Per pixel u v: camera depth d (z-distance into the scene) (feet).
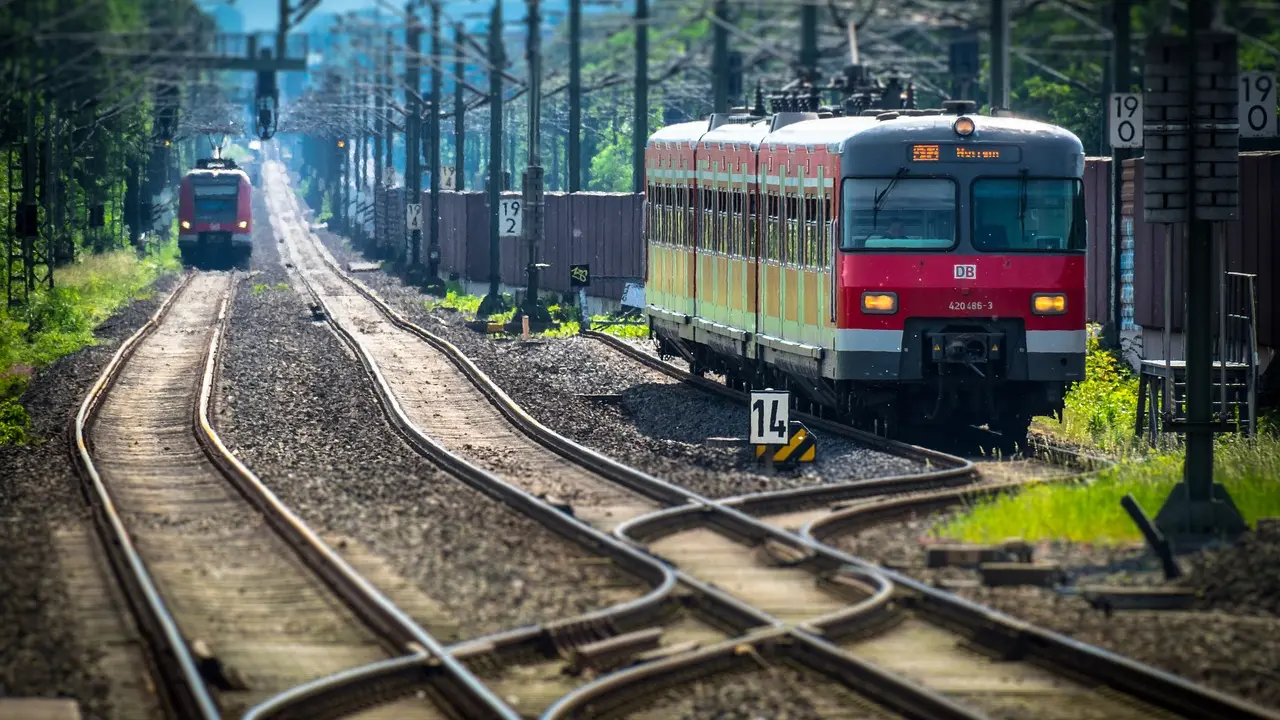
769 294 321.11
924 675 140.56
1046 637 143.43
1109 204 417.28
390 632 152.76
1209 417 199.41
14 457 285.64
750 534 202.18
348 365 448.24
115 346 525.75
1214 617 158.30
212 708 125.29
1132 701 131.64
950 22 371.35
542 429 303.48
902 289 279.49
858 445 287.28
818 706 131.75
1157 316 363.76
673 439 312.91
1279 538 184.96
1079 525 200.23
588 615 154.61
